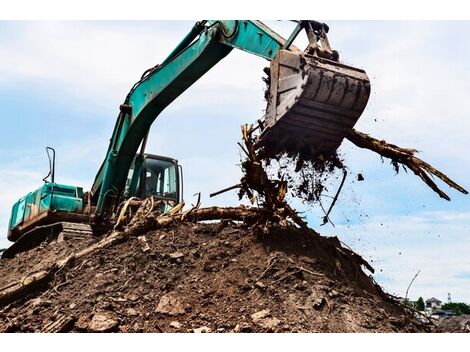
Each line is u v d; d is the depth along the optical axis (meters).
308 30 6.51
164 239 7.84
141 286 6.79
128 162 10.41
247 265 6.79
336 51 6.50
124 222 9.65
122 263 7.43
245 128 6.55
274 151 6.61
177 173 11.41
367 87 6.23
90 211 11.24
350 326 5.72
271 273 6.51
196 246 7.56
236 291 6.41
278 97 6.41
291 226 7.38
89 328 5.94
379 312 6.17
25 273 9.65
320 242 7.27
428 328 6.57
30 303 7.08
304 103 6.16
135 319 6.11
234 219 8.34
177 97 9.31
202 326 5.88
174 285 6.73
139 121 9.80
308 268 6.59
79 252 8.09
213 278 6.73
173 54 9.21
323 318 5.79
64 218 10.97
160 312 6.18
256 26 7.32
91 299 6.62
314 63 6.14
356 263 7.37
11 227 12.56
